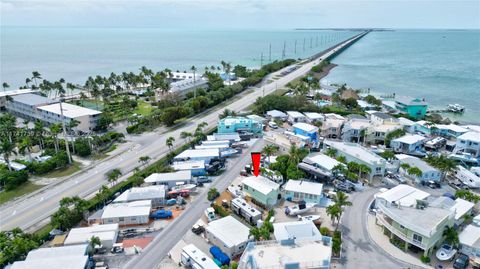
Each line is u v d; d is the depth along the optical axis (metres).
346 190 98.19
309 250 55.25
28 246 68.69
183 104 178.00
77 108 159.88
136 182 96.81
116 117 172.25
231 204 88.12
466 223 82.06
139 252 71.81
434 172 102.81
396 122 147.12
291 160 107.62
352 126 137.50
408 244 73.25
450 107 195.25
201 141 134.38
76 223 81.88
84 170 111.81
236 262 66.88
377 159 104.62
